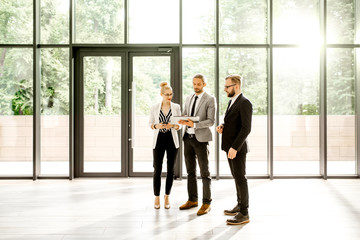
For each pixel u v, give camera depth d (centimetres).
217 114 623
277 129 636
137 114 634
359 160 630
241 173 356
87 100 634
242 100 353
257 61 636
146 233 330
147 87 636
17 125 624
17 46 618
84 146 633
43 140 628
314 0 635
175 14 633
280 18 634
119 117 635
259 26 636
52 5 627
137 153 634
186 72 635
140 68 636
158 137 411
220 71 634
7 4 621
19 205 433
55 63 629
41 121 629
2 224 357
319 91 636
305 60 635
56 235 325
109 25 631
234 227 348
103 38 630
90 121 633
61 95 629
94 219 375
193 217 382
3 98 626
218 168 611
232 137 359
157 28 632
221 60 633
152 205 434
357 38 631
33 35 612
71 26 617
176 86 637
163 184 571
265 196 483
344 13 631
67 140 628
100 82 635
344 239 316
